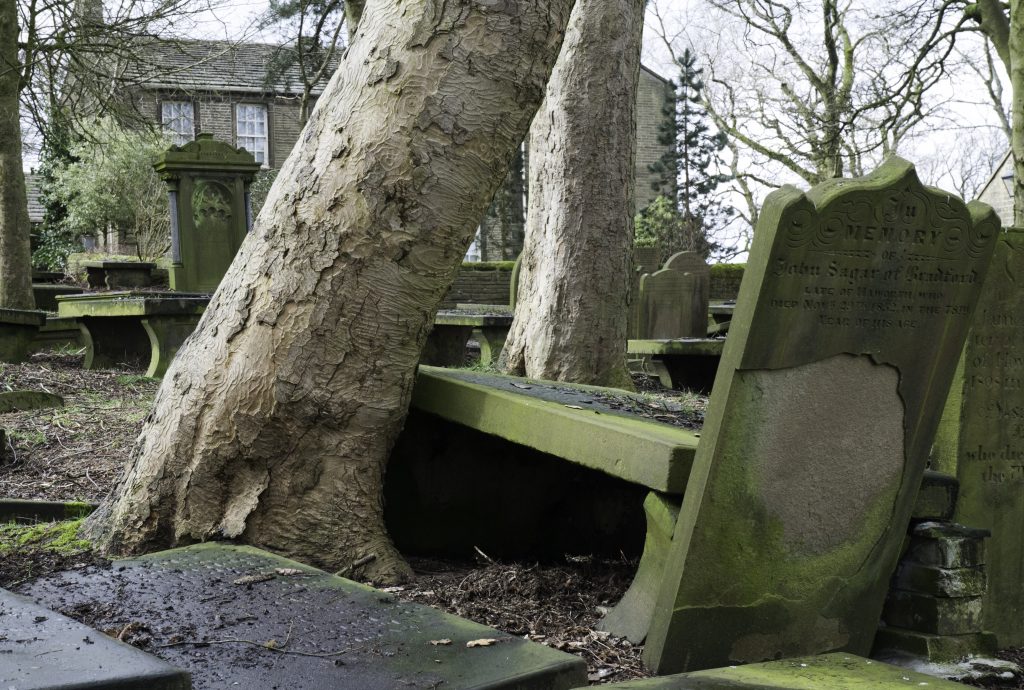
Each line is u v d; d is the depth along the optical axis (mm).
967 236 3584
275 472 4031
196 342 4133
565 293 8633
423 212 3891
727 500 3396
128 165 24031
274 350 3955
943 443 4469
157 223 24797
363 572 4051
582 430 3844
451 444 4836
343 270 3914
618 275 8680
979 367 4453
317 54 26203
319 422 4020
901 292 3533
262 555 3656
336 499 4074
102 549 3994
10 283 14508
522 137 4062
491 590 4039
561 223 8602
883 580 3873
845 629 3805
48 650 2061
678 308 15125
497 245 32938
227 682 2365
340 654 2564
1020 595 4668
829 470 3605
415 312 4012
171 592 3139
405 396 4160
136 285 18453
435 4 3840
